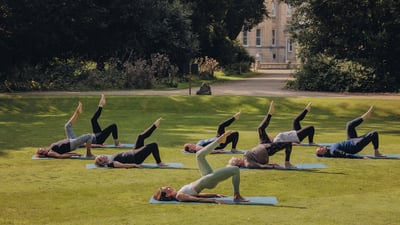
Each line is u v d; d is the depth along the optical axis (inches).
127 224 387.2
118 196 462.6
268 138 633.6
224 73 2374.5
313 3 1610.5
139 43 1738.4
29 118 1078.4
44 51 1649.9
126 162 573.0
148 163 598.5
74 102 1250.6
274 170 565.9
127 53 1739.7
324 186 503.5
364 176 545.0
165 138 788.6
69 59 1731.1
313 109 1192.8
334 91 1514.5
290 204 441.7
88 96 1296.8
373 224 389.1
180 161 609.0
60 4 1594.5
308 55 1619.1
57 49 1686.8
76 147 630.5
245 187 495.5
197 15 2071.9
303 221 393.7
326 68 1536.7
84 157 627.8
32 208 427.8
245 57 2839.6
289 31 1726.1
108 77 1573.6
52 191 477.7
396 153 677.3
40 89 1514.5
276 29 4003.4
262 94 1391.5
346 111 1176.8
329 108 1192.8
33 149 688.4
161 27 1744.6
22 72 1555.1
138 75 1573.6
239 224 385.7
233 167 447.2
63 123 987.3
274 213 414.3
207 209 424.5
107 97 1282.0
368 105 1190.9
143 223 388.8
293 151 681.6
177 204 438.6
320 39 1647.4
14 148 695.7
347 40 1600.6
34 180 517.7
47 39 1587.1
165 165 578.6
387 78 1504.7
